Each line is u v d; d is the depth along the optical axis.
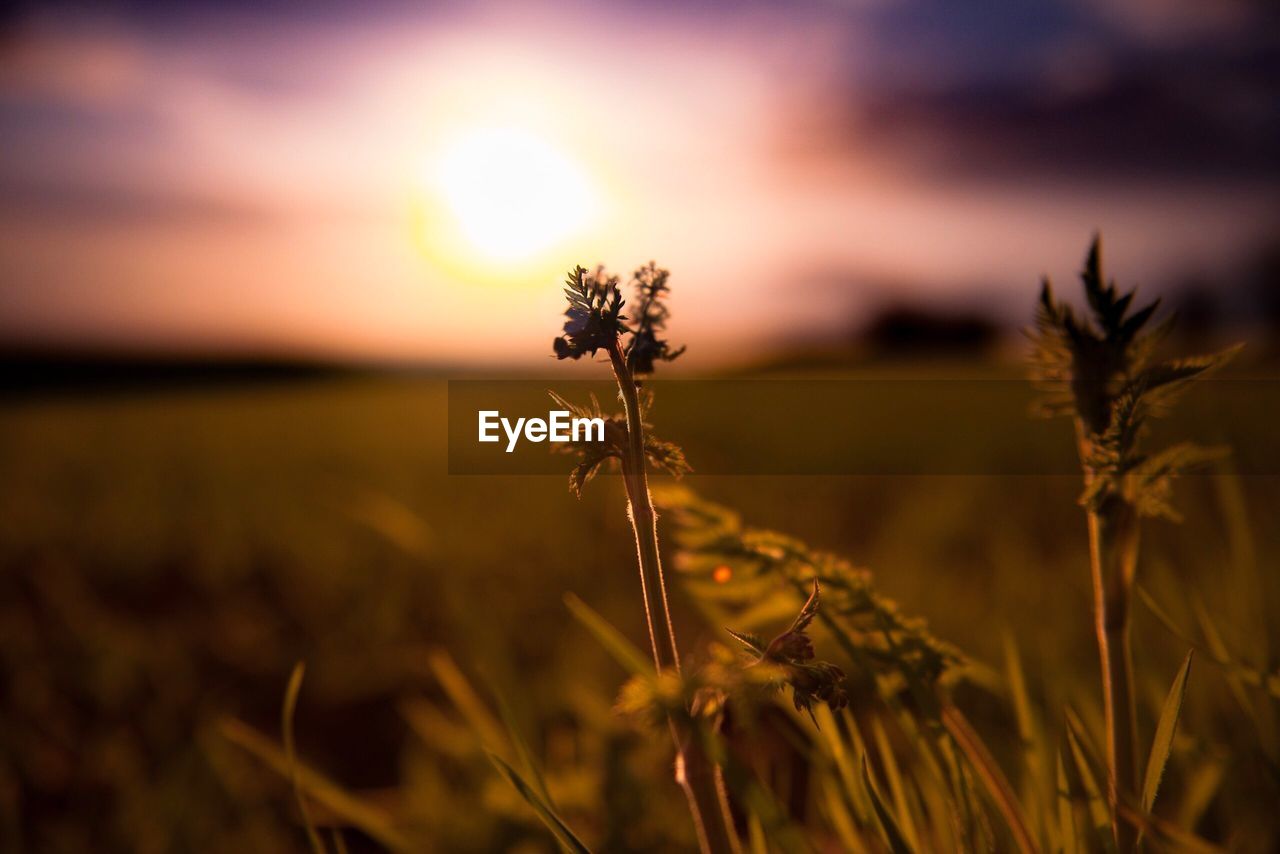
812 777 0.60
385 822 0.69
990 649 0.84
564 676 0.98
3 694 1.10
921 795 0.45
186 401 6.06
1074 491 1.67
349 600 1.40
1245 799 0.51
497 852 0.69
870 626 0.39
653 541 0.27
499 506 1.90
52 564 1.68
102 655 1.19
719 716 0.28
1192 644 0.41
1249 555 0.58
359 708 1.09
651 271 0.29
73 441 3.58
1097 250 0.32
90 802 0.86
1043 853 0.39
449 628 1.23
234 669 1.21
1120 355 0.32
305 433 3.66
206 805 0.80
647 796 0.71
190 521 1.95
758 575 0.40
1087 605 1.00
